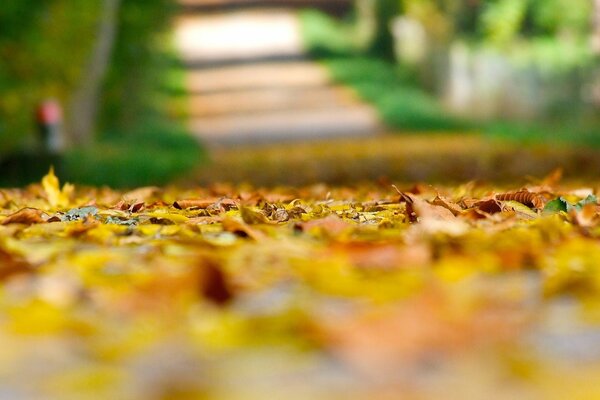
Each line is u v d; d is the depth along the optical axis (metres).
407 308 2.71
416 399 2.17
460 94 38.56
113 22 27.92
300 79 44.53
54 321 2.96
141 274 3.88
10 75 20.16
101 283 3.70
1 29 20.28
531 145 26.86
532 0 37.41
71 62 23.45
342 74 44.72
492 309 2.95
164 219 6.10
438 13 42.66
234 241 4.89
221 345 2.72
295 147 29.05
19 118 19.92
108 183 19.33
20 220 5.95
